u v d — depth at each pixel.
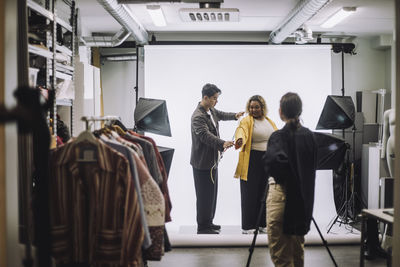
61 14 4.77
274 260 2.68
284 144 2.56
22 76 2.07
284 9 4.85
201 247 4.16
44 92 2.60
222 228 5.04
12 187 1.73
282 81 5.68
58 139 2.95
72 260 1.97
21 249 1.92
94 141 1.95
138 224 1.91
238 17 4.01
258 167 4.16
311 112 5.67
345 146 4.38
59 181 1.96
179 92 5.62
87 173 1.96
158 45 5.63
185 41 6.23
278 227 2.65
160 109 4.05
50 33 3.05
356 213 5.46
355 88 6.52
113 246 1.91
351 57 6.53
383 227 3.92
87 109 4.16
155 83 5.64
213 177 4.43
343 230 4.71
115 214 1.92
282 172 2.50
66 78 3.46
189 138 5.55
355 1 4.48
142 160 2.31
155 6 4.46
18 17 2.06
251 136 4.17
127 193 1.90
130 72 6.51
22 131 1.27
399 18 2.00
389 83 6.44
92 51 6.17
